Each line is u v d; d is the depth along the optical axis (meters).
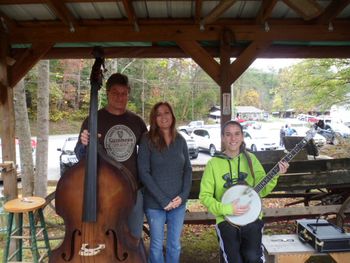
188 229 5.00
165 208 2.63
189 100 31.77
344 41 4.15
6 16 3.90
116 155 2.68
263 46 4.07
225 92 4.04
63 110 26.41
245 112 34.19
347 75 8.98
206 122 29.88
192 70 31.62
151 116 2.73
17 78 4.06
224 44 4.01
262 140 13.86
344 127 14.70
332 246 2.78
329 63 9.09
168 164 2.70
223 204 2.36
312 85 9.38
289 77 10.31
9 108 3.99
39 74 6.48
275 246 2.94
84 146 2.44
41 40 4.07
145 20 4.07
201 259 3.91
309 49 4.77
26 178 6.36
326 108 9.57
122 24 4.08
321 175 3.92
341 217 3.81
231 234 2.37
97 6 3.72
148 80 27.36
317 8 3.28
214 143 14.32
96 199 2.28
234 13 3.95
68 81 24.97
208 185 2.46
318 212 4.00
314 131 2.40
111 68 14.41
